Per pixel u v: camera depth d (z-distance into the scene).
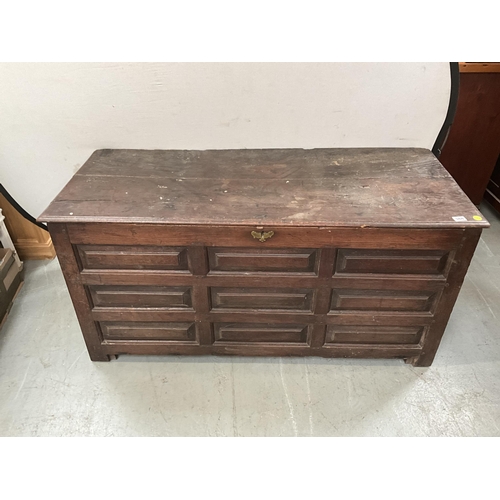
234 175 1.57
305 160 1.68
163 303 1.56
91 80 1.59
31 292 2.09
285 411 1.55
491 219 2.65
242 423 1.51
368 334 1.64
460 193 1.45
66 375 1.68
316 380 1.66
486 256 2.35
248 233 1.34
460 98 2.22
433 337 1.62
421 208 1.37
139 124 1.71
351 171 1.60
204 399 1.59
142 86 1.61
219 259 1.43
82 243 1.40
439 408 1.56
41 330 1.88
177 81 1.60
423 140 1.77
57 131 1.71
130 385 1.64
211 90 1.63
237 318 1.58
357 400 1.59
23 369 1.71
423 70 1.59
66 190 1.48
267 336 1.66
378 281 1.46
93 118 1.68
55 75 1.57
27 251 2.27
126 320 1.61
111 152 1.75
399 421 1.51
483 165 2.45
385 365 1.73
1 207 2.09
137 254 1.42
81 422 1.51
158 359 1.75
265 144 1.77
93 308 1.58
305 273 1.46
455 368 1.71
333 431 1.48
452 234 1.34
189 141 1.76
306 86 1.62
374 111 1.69
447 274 1.44
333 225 1.31
